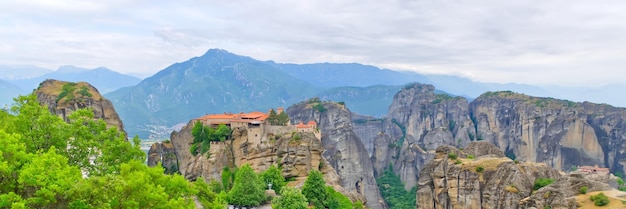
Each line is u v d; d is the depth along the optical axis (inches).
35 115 2527.1
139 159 2642.7
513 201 4822.8
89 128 2733.8
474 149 6279.5
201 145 7111.2
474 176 5241.1
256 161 6658.5
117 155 2591.0
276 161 6619.1
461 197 5310.0
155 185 2218.3
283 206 4047.7
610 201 3978.8
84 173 2532.0
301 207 4045.3
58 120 2541.8
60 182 1732.3
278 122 7564.0
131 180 1930.4
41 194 1713.8
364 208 5590.6
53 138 2468.0
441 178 5733.3
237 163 6791.3
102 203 1790.1
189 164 7003.0
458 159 5649.6
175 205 2022.6
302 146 6579.7
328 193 4805.6
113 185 1878.7
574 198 4143.7
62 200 1766.7
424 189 6136.8
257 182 4783.5
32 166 1738.4
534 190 4909.0
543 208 4298.7
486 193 5093.5
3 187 1764.3
